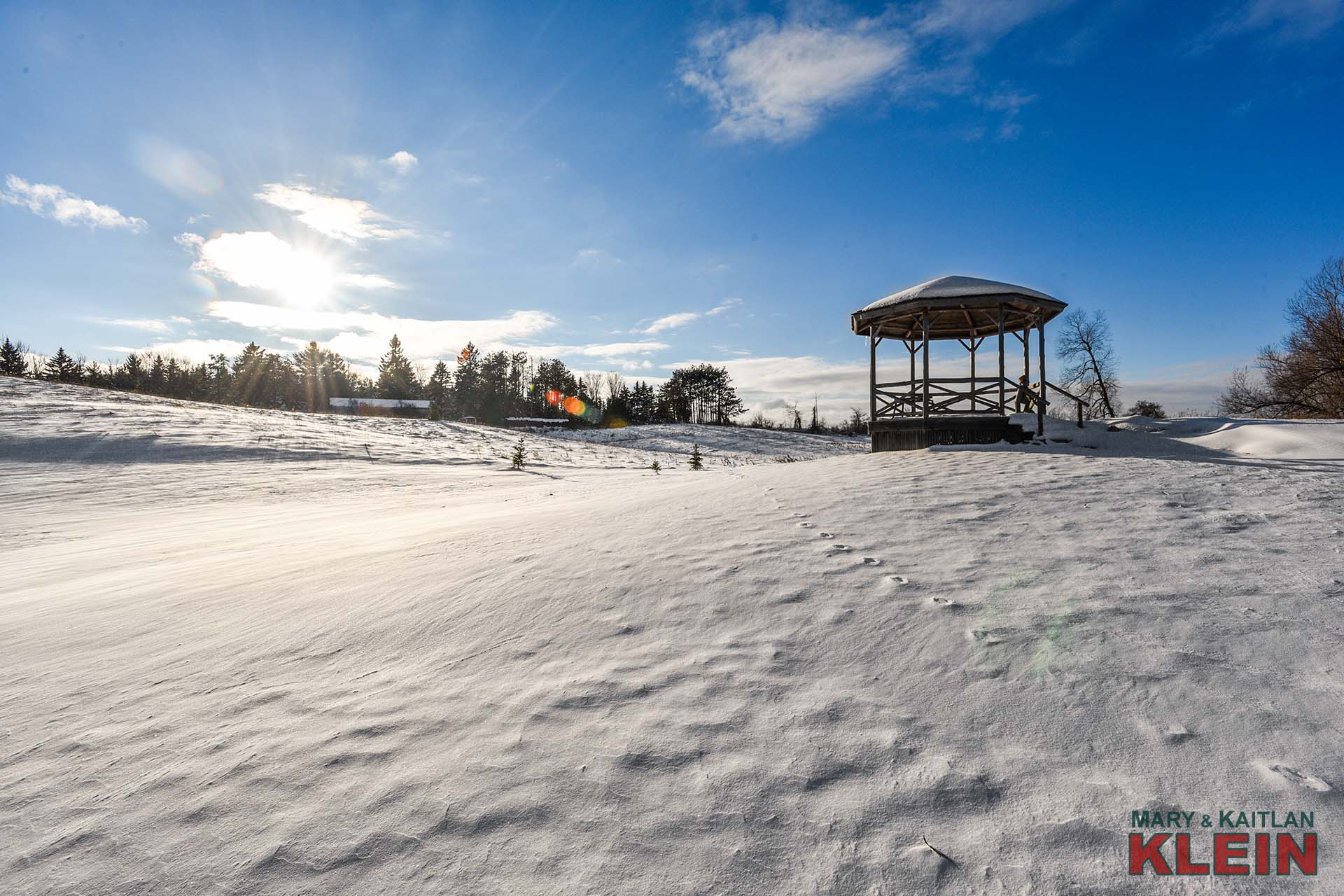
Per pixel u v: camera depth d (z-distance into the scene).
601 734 2.82
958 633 3.53
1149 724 2.61
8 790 2.76
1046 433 14.15
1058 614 3.69
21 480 18.30
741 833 2.17
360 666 3.87
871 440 15.26
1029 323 16.06
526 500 14.64
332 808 2.45
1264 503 6.23
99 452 22.17
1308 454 11.23
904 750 2.55
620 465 31.09
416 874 2.09
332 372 89.44
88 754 3.04
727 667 3.38
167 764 2.88
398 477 21.27
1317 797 2.15
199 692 3.68
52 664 4.36
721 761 2.56
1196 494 6.73
